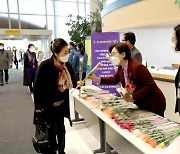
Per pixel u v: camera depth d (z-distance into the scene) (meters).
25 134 3.38
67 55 2.11
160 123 1.84
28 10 12.34
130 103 2.45
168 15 4.59
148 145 1.51
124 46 2.14
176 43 1.74
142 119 1.95
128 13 6.18
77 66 4.93
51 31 10.62
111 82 2.68
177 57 6.48
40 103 2.16
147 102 2.16
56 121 2.33
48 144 2.22
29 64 6.17
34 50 6.36
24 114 4.40
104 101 2.58
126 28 6.53
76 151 2.81
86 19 10.40
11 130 3.56
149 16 5.21
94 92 3.12
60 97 2.27
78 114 3.89
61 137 2.42
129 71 2.14
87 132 3.42
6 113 4.49
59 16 13.09
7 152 2.81
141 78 2.07
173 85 3.24
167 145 1.49
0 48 7.60
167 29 6.71
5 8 11.82
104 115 2.18
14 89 7.10
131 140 1.61
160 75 3.44
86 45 7.27
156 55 7.42
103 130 2.65
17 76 10.48
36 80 2.12
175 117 3.28
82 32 9.95
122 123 1.87
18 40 10.91
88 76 2.68
